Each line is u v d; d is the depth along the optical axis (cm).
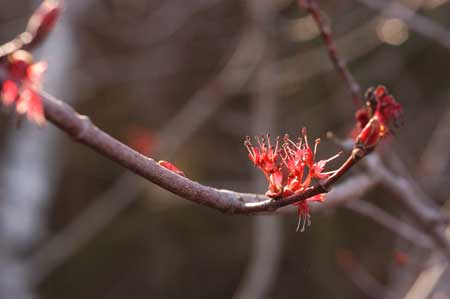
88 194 1038
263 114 864
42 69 202
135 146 922
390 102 222
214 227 1034
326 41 380
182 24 1041
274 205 214
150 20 1045
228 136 1063
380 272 973
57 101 204
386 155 449
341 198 365
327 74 991
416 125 1021
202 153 1039
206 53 1112
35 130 798
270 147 221
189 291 1016
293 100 1027
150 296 1010
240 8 1039
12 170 802
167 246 1015
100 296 1003
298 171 215
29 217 802
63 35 786
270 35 851
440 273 545
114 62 1070
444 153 832
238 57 940
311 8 378
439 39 528
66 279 1002
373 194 973
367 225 1000
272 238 748
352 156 201
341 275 970
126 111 1073
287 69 944
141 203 1016
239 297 736
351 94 382
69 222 1017
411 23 534
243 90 996
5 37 935
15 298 794
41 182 809
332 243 980
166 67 1096
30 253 822
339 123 982
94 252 1008
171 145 927
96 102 1069
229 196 218
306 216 216
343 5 929
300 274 978
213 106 941
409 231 471
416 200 432
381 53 1013
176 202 993
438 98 1034
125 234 1010
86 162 1034
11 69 199
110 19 1042
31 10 845
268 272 734
